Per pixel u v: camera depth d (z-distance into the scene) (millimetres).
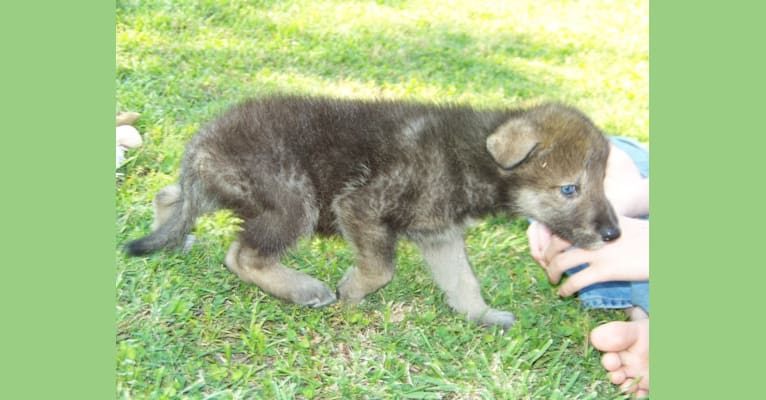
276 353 1028
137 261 1097
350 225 1112
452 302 1127
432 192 1114
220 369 992
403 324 1093
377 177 1114
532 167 1091
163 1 1577
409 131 1130
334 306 1115
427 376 1017
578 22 1890
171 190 1136
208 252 1141
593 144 1089
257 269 1102
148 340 1012
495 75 1599
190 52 1472
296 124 1119
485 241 1257
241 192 1096
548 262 1152
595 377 1055
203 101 1355
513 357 1049
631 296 1123
